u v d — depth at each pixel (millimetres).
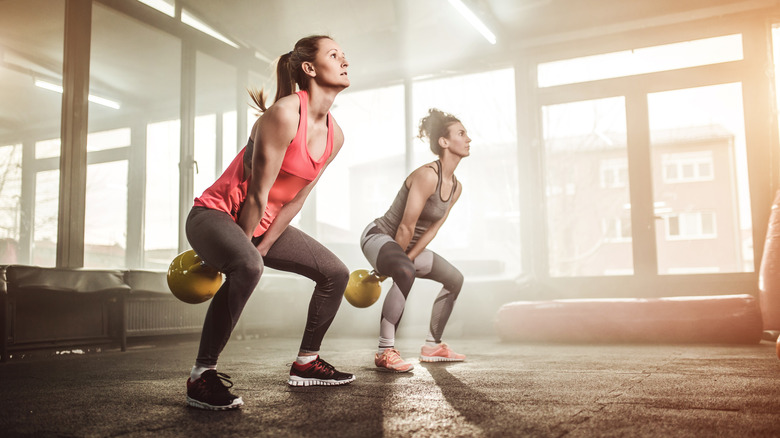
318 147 2018
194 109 5977
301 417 1654
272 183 1893
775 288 5023
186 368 3299
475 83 14117
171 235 5820
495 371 2816
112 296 4648
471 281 6617
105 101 5988
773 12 5844
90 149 5754
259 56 7055
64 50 4766
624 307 4895
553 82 6715
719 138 20484
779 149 5781
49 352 4285
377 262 2910
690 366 2994
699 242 20578
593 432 1415
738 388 2174
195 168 5918
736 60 5961
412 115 7219
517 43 6789
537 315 5113
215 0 6035
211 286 2035
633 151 6289
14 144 5707
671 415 1633
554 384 2316
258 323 6355
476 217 17500
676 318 4715
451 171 3096
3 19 5195
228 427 1543
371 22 6816
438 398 1972
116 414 1782
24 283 3932
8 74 5527
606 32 6449
